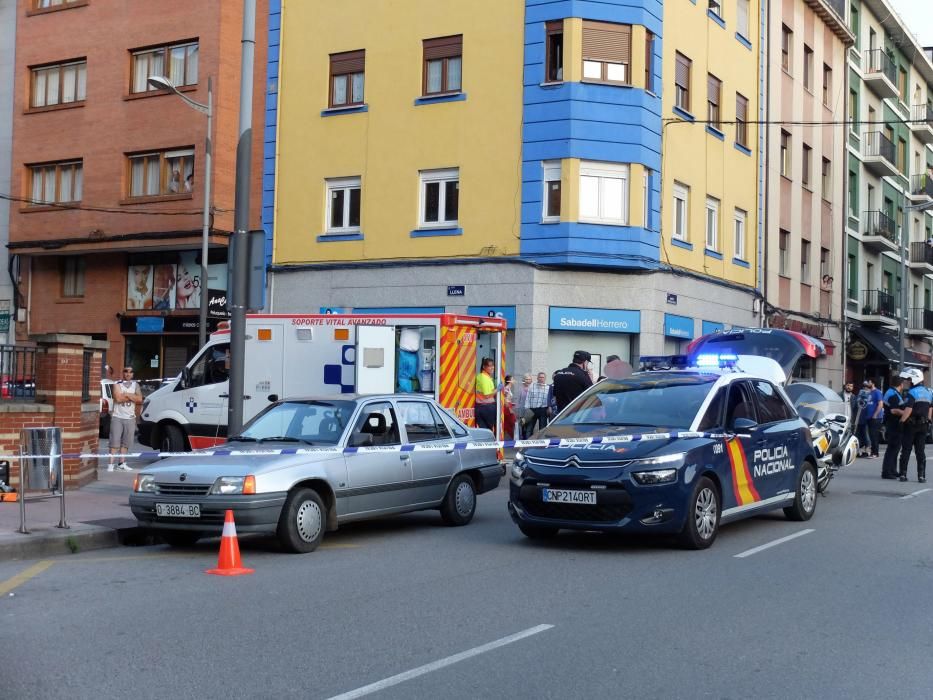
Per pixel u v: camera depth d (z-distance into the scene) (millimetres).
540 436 10516
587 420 10734
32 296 31188
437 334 16609
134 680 5516
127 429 17516
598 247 23297
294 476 9758
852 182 39562
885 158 40875
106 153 29391
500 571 8781
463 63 24375
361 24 25656
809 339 18484
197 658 5957
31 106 30953
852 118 39344
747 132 29641
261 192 27125
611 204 23609
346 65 25953
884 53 41250
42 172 30797
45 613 7184
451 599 7602
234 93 28047
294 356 16969
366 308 25250
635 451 9531
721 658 5961
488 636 6469
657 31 24344
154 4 28844
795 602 7512
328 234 25828
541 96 23500
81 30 30047
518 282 23453
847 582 8297
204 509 9430
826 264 36406
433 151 24625
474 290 23953
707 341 19078
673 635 6504
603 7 23453
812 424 14680
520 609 7250
